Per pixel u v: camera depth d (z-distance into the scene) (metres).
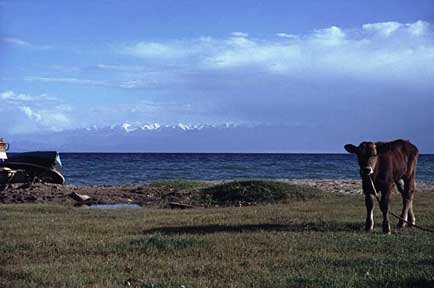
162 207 21.52
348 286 7.67
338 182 34.81
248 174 58.53
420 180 45.16
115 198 24.00
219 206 22.30
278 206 19.47
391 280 8.00
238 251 10.27
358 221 14.35
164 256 9.98
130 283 8.04
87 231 13.04
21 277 8.52
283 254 10.10
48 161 27.44
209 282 8.05
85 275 8.52
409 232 12.80
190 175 56.19
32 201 22.50
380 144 13.00
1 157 26.66
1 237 12.02
